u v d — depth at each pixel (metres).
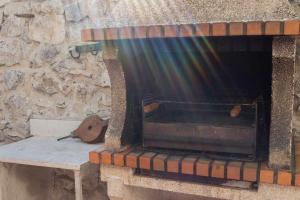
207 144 1.92
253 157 1.84
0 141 3.35
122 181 2.05
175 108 2.37
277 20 1.60
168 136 1.99
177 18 1.86
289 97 1.69
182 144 1.97
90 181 2.96
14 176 2.64
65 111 3.04
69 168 2.31
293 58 1.62
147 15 1.92
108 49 1.92
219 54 2.27
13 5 3.07
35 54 3.06
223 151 1.90
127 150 2.05
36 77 3.09
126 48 1.98
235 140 1.86
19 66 3.14
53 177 3.12
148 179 1.99
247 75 2.26
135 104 2.18
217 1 1.79
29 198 2.82
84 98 2.95
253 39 2.10
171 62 2.29
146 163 1.91
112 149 2.06
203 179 1.93
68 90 3.00
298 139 2.29
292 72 1.65
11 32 3.12
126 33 1.79
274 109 1.72
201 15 1.82
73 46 2.91
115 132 2.05
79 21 2.86
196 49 2.20
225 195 1.85
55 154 2.52
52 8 2.93
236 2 1.76
